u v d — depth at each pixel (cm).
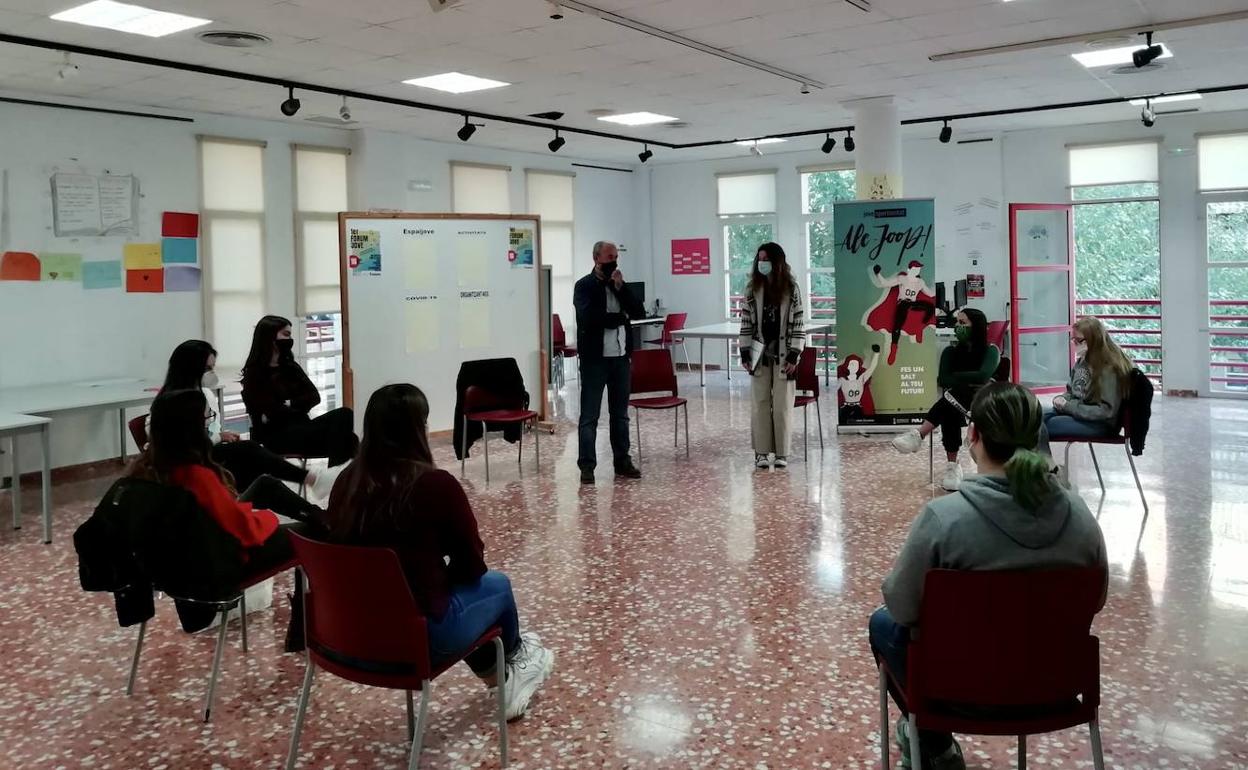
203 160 853
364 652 253
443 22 579
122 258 795
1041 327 1008
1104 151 1079
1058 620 207
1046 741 287
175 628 403
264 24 572
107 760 290
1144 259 1082
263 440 548
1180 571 443
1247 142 997
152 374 820
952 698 213
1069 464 694
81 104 762
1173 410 946
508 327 840
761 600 418
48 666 364
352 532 261
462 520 266
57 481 735
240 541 317
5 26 561
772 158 1298
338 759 287
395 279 757
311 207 953
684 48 669
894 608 223
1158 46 637
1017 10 597
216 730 308
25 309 734
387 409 265
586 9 559
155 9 532
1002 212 1145
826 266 1284
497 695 295
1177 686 322
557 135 1011
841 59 723
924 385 814
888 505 580
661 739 294
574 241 1300
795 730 298
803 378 725
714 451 771
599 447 800
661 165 1391
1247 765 271
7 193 721
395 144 1022
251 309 898
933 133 1155
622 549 500
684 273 1388
